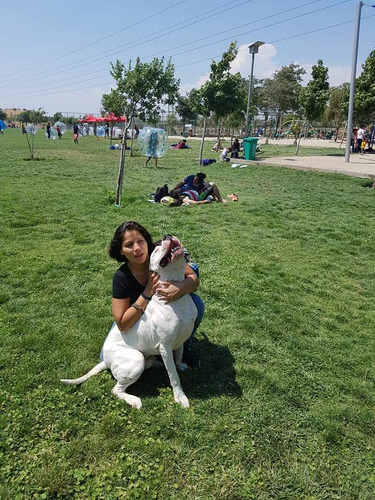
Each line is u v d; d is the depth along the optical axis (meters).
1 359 3.42
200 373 3.38
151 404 2.96
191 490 2.31
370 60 23.75
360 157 21.77
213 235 7.23
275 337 4.00
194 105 18.22
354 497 2.36
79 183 12.41
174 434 2.70
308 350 3.82
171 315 2.89
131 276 3.06
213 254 6.25
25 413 2.82
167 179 14.05
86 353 3.57
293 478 2.43
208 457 2.54
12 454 2.49
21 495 2.22
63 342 3.71
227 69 17.58
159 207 9.22
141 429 2.73
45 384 3.15
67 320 4.12
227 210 9.17
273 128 57.88
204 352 3.68
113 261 5.74
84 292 4.76
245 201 10.21
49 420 2.78
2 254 5.91
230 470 2.45
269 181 13.85
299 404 3.08
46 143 31.91
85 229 7.30
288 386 3.28
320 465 2.54
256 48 24.39
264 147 30.48
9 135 44.69
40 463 2.43
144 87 9.29
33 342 3.69
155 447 2.57
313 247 6.79
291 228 7.85
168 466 2.46
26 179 12.80
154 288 2.93
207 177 14.76
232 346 3.81
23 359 3.44
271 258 6.19
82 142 34.62
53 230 7.23
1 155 20.58
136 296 3.06
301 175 14.88
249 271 5.61
